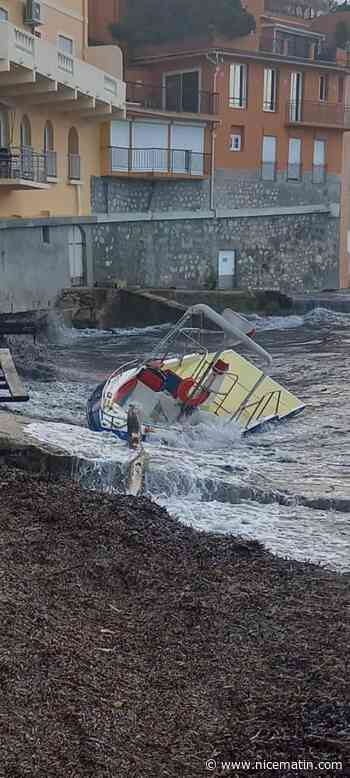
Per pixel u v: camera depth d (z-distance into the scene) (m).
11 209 31.14
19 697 4.92
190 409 16.27
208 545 8.41
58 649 5.57
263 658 5.88
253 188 46.66
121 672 5.44
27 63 27.80
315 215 49.94
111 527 8.31
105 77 35.38
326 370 24.20
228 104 45.25
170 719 4.97
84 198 37.88
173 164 42.19
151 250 40.84
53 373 22.03
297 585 7.45
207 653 5.89
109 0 51.72
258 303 38.94
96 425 14.35
